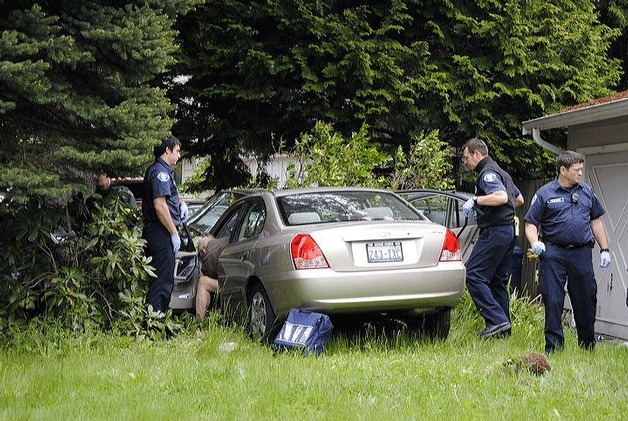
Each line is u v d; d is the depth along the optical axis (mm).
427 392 7043
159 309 9812
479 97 17703
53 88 8812
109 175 9352
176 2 9758
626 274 12172
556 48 18750
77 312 9234
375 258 8961
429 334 9898
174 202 10055
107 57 9258
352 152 14391
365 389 7176
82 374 7707
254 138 18344
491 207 9969
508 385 7273
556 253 9117
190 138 18906
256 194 10469
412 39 18562
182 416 6312
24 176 8438
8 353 8633
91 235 9391
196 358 8633
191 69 17625
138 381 7480
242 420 6234
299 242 8875
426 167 14938
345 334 10305
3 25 8625
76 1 9078
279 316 9164
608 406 6551
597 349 9469
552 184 9211
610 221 12578
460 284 9320
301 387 7203
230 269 10273
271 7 17109
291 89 17781
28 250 9328
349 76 17281
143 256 9625
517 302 11383
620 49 23672
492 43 18062
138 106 9258
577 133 13305
